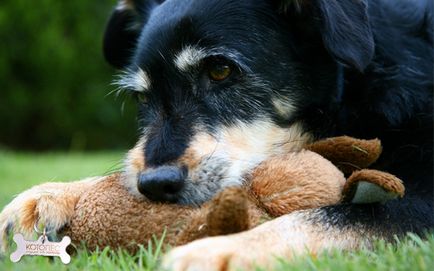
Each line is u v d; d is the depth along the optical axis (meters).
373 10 4.54
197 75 4.11
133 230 3.35
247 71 4.12
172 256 2.88
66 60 19.88
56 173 9.05
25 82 20.08
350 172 3.78
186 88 4.10
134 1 5.35
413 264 2.84
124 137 20.61
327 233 3.31
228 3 4.22
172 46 4.11
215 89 4.11
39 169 10.08
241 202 3.05
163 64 4.12
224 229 3.07
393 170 4.21
